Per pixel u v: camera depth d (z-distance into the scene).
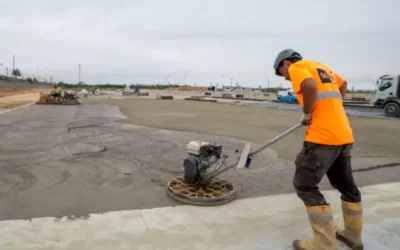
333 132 2.51
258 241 2.91
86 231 3.01
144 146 7.22
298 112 19.64
